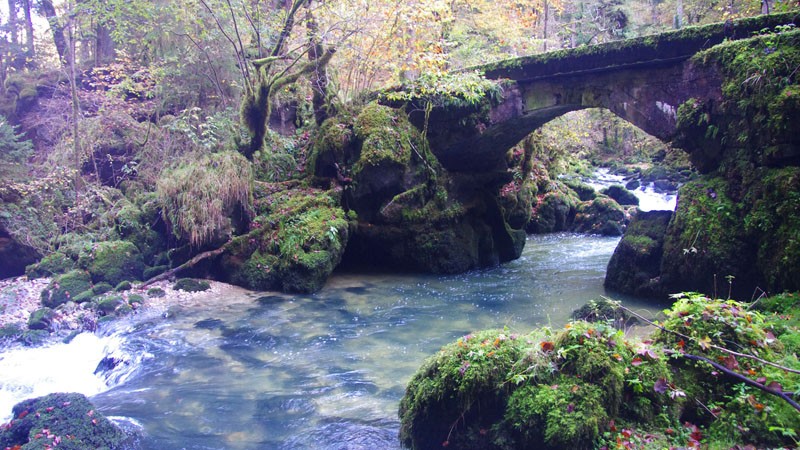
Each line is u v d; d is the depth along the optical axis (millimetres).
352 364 6766
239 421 5266
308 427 5062
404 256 12578
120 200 12656
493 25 18156
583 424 3635
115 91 14805
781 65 7520
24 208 11797
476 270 13180
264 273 10883
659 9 28250
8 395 6379
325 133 12766
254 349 7426
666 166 25547
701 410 3996
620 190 21562
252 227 11633
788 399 3377
